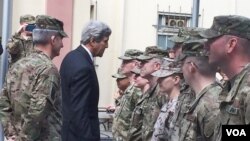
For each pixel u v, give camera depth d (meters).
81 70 5.25
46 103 5.09
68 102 5.30
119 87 7.98
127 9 15.02
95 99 5.39
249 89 3.11
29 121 5.12
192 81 3.94
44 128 5.13
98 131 5.41
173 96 5.20
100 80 14.65
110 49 14.82
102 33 5.41
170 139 4.78
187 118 3.87
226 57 3.34
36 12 13.75
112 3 14.91
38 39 5.27
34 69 5.16
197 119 3.79
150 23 15.20
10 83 5.32
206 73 3.89
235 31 3.30
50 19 5.35
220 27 3.35
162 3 15.28
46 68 5.14
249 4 15.74
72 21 13.97
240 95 3.14
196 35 4.32
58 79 5.21
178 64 4.88
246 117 3.09
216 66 3.58
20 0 13.59
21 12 13.60
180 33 4.95
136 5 15.09
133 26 15.09
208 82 3.88
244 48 3.30
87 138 5.23
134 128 6.39
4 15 7.57
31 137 5.11
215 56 3.38
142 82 6.57
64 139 5.28
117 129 7.09
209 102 3.73
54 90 5.15
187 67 3.94
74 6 14.00
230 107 3.18
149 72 6.05
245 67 3.23
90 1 14.32
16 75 5.29
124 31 14.99
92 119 5.36
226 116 3.21
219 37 3.35
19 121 5.31
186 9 15.39
